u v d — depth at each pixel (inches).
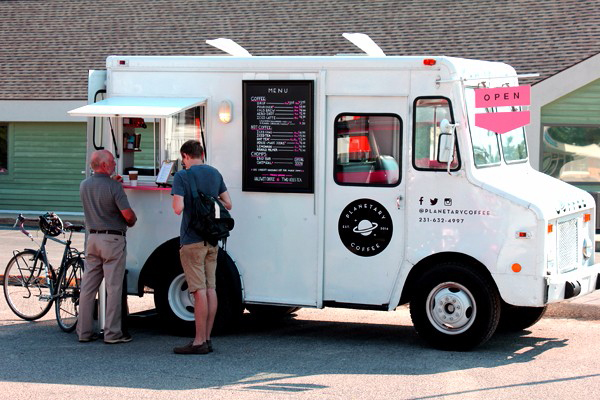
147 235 379.9
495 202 330.3
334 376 304.5
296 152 357.7
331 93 351.6
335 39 875.4
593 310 412.8
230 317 369.4
